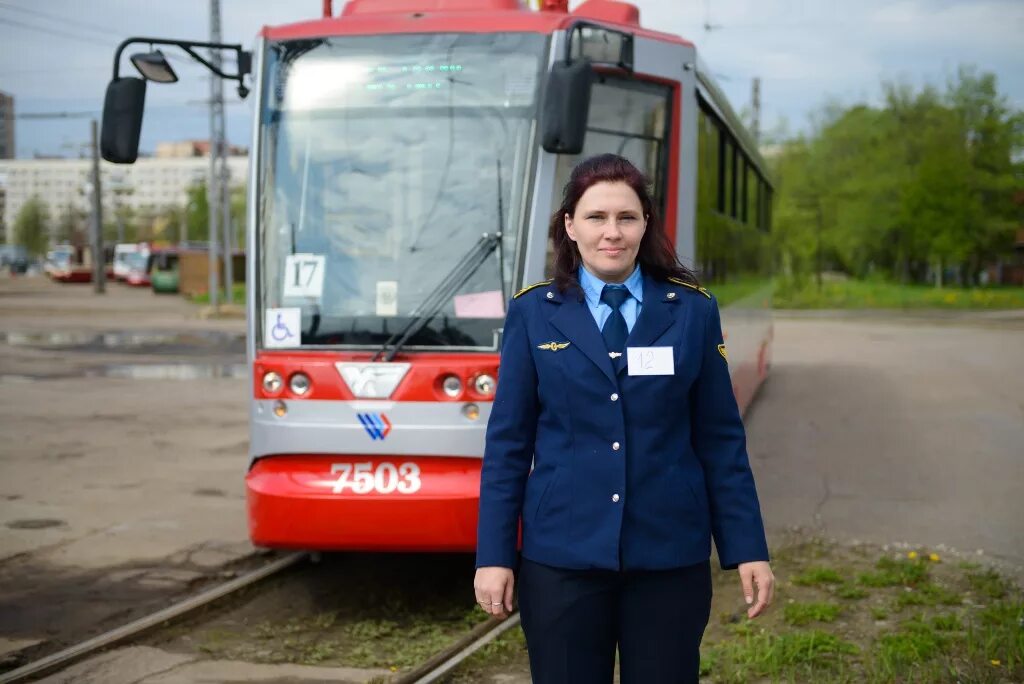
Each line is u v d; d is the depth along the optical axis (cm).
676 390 273
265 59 612
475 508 540
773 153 5438
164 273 5388
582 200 276
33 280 8062
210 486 907
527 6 705
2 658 512
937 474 934
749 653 491
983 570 639
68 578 644
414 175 590
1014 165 5081
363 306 575
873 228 5178
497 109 591
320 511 547
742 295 1062
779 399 1424
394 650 530
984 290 5075
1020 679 462
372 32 606
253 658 514
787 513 792
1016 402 1387
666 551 269
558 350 273
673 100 654
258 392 568
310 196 594
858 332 2886
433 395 546
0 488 895
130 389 1583
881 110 5284
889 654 484
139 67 618
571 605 271
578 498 269
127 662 506
